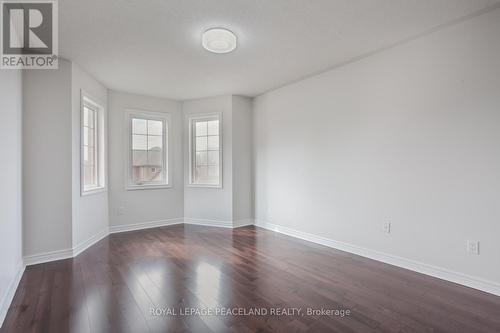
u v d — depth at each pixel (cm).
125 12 224
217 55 309
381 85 302
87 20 235
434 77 259
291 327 183
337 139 350
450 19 238
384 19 239
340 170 346
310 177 387
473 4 216
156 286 243
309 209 389
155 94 462
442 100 254
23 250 288
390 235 295
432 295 225
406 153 280
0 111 201
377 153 306
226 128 474
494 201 224
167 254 330
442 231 255
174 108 497
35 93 295
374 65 308
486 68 227
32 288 239
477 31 232
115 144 436
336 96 350
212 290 236
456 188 245
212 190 487
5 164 214
